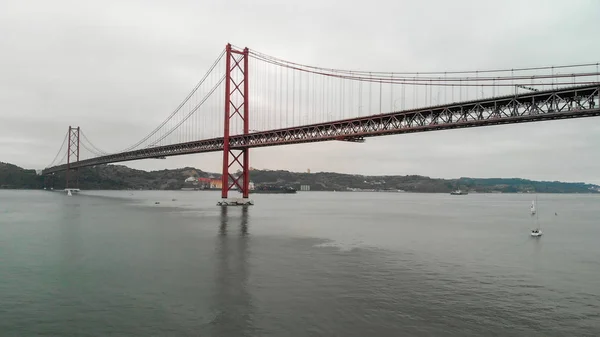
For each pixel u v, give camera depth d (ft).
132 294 55.88
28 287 58.95
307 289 59.11
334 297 55.47
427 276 68.39
